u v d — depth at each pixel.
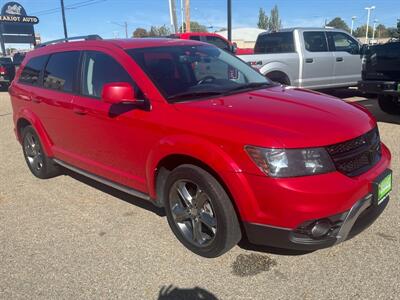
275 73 10.15
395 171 5.29
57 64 5.11
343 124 3.23
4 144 8.17
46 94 5.15
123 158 4.13
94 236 4.06
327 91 13.04
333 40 11.12
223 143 3.13
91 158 4.64
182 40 4.84
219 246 3.37
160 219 4.35
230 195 3.23
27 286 3.32
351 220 3.04
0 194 5.34
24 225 4.39
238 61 4.86
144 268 3.48
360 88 8.38
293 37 10.47
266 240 3.12
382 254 3.44
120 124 4.00
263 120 3.19
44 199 5.09
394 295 2.96
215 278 3.28
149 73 3.94
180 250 3.71
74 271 3.49
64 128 4.93
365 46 8.62
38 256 3.75
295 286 3.12
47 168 5.63
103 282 3.32
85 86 4.57
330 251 3.53
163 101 3.70
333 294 3.00
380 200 3.29
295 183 2.90
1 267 3.61
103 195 5.09
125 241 3.93
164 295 3.13
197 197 3.47
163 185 3.83
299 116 3.27
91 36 10.62
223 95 3.89
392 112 8.90
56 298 3.16
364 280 3.13
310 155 2.95
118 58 4.20
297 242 3.03
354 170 3.15
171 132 3.49
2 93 19.78
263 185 2.96
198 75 4.21
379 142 3.60
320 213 2.92
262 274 3.29
